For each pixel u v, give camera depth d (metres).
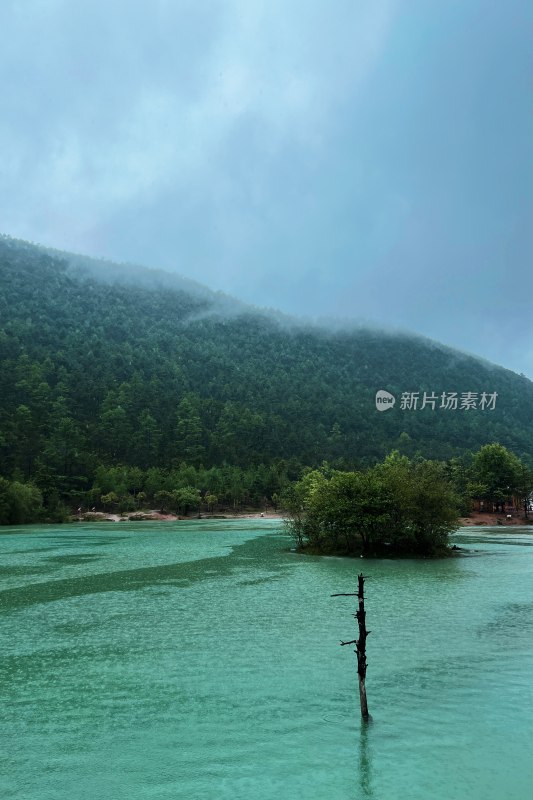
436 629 26.05
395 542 57.31
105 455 189.50
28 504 128.50
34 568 48.19
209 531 98.88
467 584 39.28
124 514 153.50
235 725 15.59
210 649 22.98
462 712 16.28
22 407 178.12
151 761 13.64
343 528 56.84
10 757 13.93
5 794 12.23
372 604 32.16
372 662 21.08
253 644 23.67
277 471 197.38
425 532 57.12
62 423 185.25
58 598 34.47
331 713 16.34
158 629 26.38
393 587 38.06
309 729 15.30
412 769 13.05
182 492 162.25
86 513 148.88
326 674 19.77
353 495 57.88
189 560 53.91
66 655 22.33
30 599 34.19
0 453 161.38
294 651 22.61
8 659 21.84
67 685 18.92
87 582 40.59
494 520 129.12
